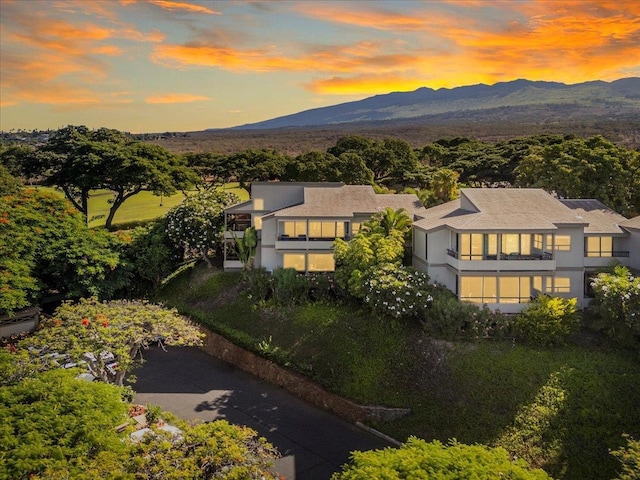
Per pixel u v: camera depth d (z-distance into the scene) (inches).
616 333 1190.9
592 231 1386.6
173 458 652.7
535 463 954.7
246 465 664.4
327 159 3329.2
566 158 1947.6
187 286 1774.1
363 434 1080.2
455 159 3727.9
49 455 666.8
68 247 1621.6
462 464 642.8
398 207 1740.9
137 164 2365.9
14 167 2721.5
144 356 1467.8
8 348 1027.9
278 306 1489.9
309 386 1226.6
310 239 1616.6
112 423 775.7
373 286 1293.1
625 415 1018.1
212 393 1250.0
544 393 1074.1
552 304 1208.2
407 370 1185.4
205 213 1790.1
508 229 1282.0
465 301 1312.7
